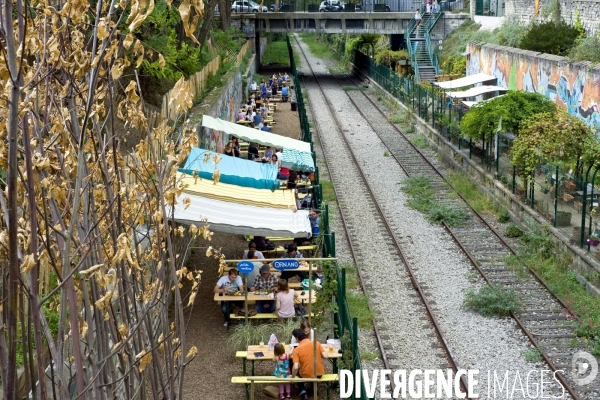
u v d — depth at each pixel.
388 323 17.67
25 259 5.07
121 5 5.50
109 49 5.59
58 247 5.98
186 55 29.30
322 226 21.02
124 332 6.51
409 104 45.66
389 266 21.50
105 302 5.90
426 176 31.69
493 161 28.42
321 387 14.14
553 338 16.69
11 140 4.83
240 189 19.39
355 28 67.06
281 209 18.22
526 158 23.92
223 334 16.16
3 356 5.38
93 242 6.12
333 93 57.22
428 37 60.09
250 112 39.03
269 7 68.19
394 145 38.19
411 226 25.14
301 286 17.11
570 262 20.78
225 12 57.56
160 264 6.97
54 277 10.71
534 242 22.11
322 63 80.12
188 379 14.40
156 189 6.92
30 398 8.48
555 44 37.38
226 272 17.52
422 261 21.80
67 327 7.89
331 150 37.28
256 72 68.00
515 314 17.72
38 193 6.01
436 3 63.50
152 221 8.05
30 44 5.44
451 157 33.12
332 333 16.52
